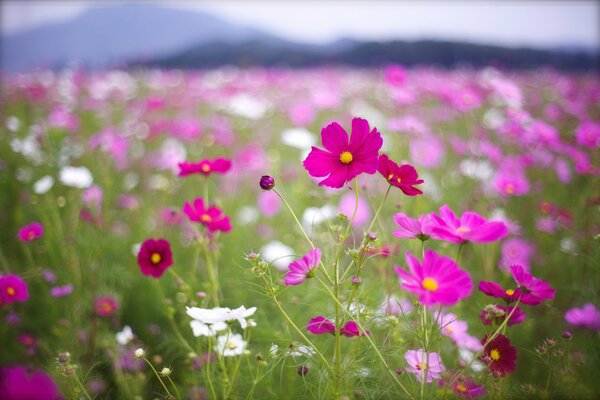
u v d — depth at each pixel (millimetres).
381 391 536
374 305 650
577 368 618
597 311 675
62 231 1035
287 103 2369
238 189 1345
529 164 1141
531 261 882
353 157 501
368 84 3115
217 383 631
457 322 628
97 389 686
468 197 1083
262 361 557
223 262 966
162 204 1164
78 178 993
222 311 532
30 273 873
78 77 2904
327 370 521
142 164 1451
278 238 1087
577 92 2248
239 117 2074
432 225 470
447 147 1610
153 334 816
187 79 3434
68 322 786
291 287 773
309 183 1073
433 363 537
